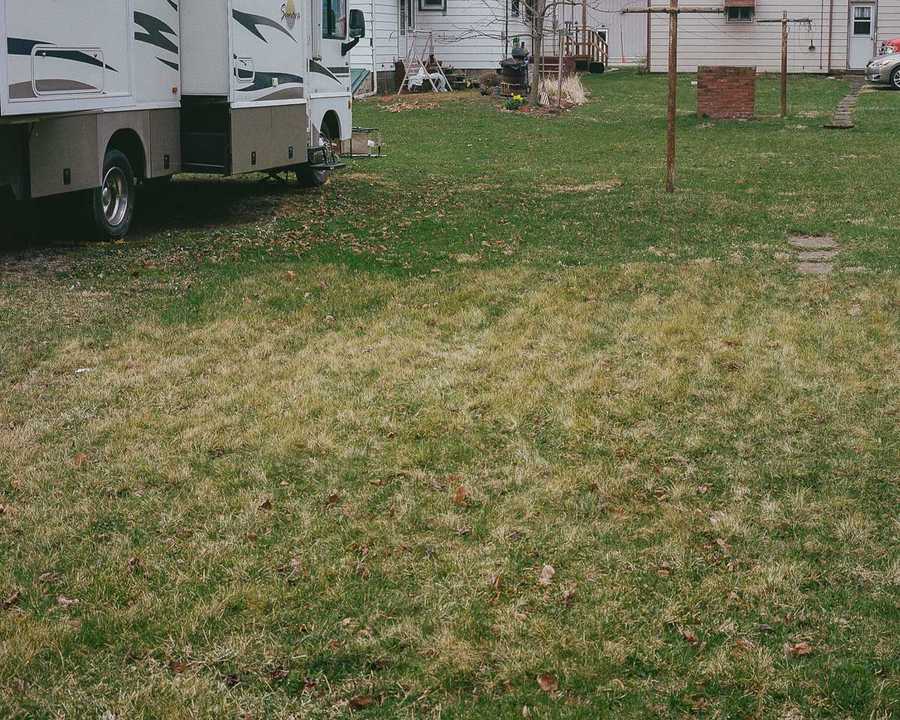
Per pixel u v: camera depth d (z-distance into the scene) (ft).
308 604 14.35
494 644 13.39
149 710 12.12
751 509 17.13
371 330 26.84
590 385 22.59
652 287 30.63
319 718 12.03
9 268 32.73
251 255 35.19
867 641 13.43
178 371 23.65
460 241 37.93
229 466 18.69
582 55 129.70
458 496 17.42
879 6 118.21
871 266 33.12
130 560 15.42
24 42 30.14
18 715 12.01
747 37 121.39
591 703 12.27
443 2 113.09
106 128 36.01
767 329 26.43
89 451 19.38
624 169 59.57
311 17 49.37
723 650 13.26
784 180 53.31
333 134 52.75
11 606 14.33
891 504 17.35
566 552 15.72
